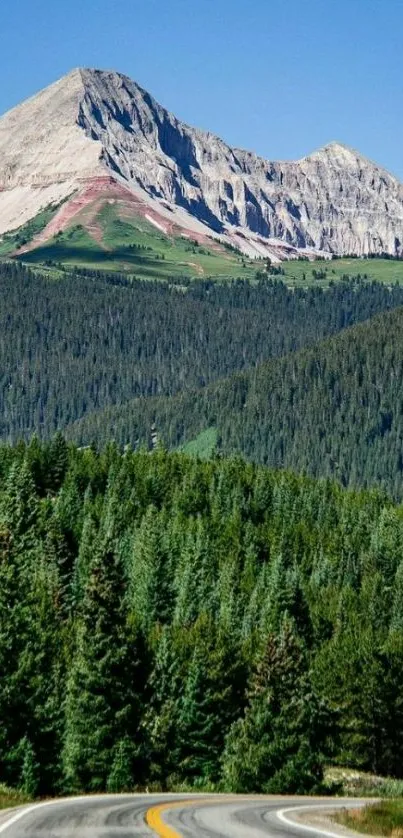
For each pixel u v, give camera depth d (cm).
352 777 13125
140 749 10088
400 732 14862
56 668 11362
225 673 13788
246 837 4650
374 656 15275
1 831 4594
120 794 7531
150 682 10931
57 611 16900
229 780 10531
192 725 12375
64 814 5244
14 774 9056
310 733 11300
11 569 11225
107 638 10212
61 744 9838
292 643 11794
